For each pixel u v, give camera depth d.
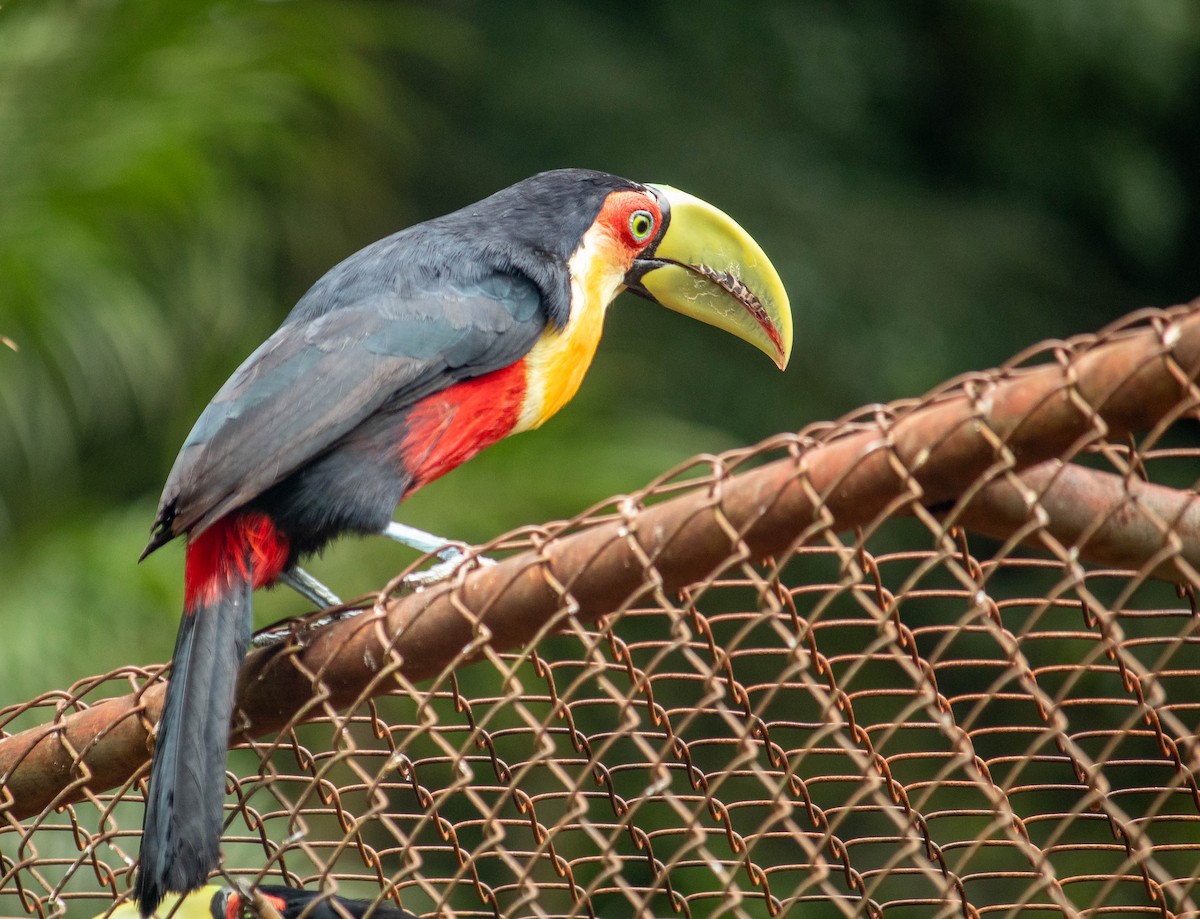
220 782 4.90
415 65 18.22
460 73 18.27
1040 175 19.53
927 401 4.00
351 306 6.82
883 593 4.25
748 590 14.21
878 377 17.22
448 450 7.02
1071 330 18.48
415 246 7.29
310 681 4.93
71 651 10.39
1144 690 4.52
